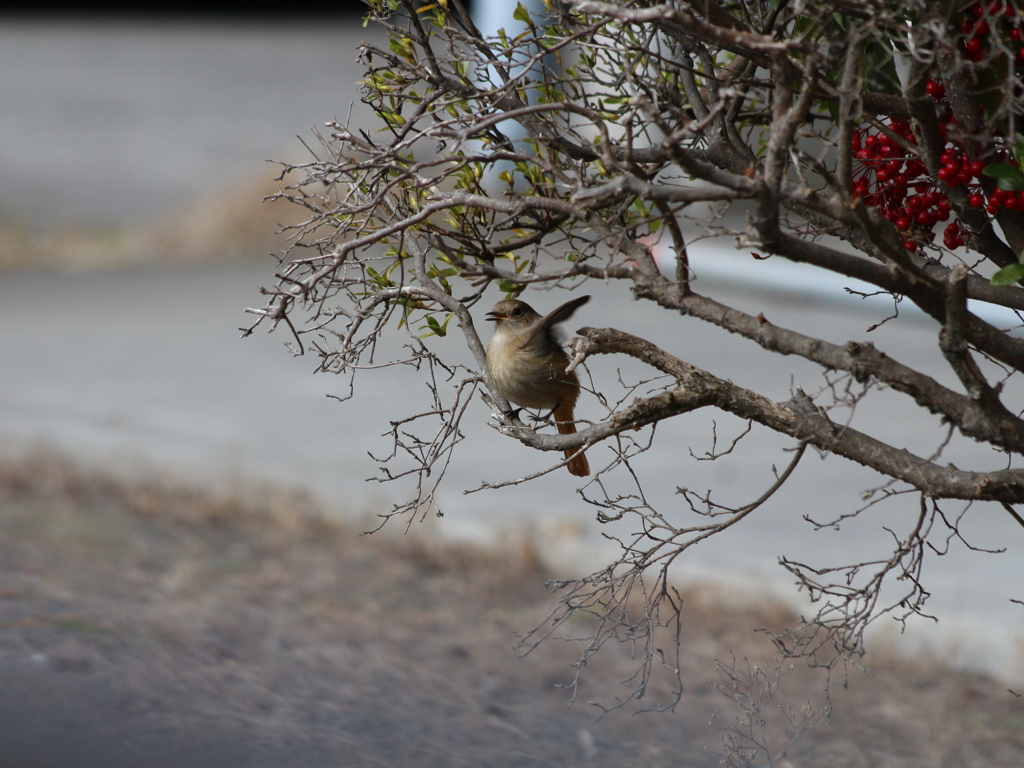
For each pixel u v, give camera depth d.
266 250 39.34
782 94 4.56
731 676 8.92
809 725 9.13
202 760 8.20
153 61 86.31
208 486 16.38
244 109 68.00
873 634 12.00
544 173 5.88
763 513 15.47
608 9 4.39
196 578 12.78
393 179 6.08
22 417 20.05
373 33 105.19
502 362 7.03
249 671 10.21
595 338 5.57
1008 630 11.56
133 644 10.45
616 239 5.26
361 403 21.23
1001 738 9.65
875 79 5.96
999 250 5.64
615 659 11.63
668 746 9.49
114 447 18.23
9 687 9.12
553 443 5.81
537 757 9.05
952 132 5.12
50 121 63.97
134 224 42.72
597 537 14.87
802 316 27.47
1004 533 14.64
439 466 17.83
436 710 9.88
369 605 12.52
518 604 13.04
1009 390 19.91
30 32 101.50
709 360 23.41
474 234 6.25
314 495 16.12
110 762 7.90
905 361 22.89
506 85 5.34
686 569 13.70
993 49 4.72
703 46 5.88
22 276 35.28
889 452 5.34
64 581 12.11
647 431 19.33
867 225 4.60
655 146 6.06
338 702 9.70
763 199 4.49
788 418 5.40
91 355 25.14
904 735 9.71
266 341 26.58
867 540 14.48
